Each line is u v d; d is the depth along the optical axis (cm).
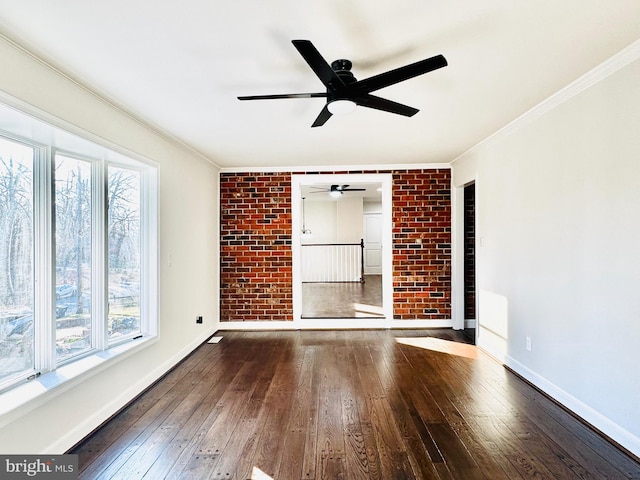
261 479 187
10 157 213
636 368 200
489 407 263
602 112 221
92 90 234
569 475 188
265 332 486
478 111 288
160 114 283
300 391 293
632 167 201
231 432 231
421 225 493
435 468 195
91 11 156
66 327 251
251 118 296
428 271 494
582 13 162
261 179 500
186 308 388
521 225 313
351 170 496
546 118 275
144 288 321
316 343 431
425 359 369
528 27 172
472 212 495
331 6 155
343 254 934
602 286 223
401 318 496
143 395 288
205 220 448
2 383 202
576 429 232
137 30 171
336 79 183
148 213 322
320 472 192
